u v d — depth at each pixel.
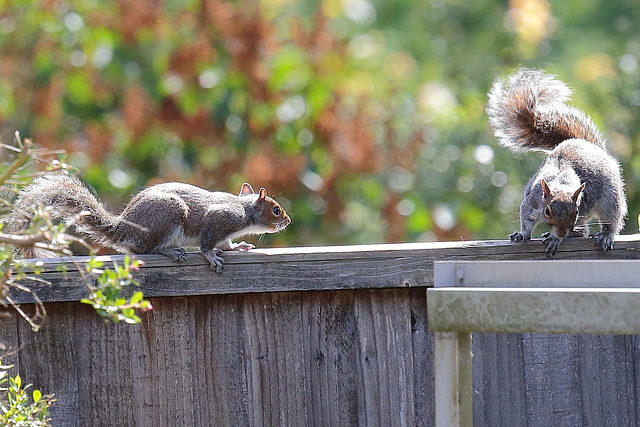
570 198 7.87
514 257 6.27
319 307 6.05
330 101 13.92
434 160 15.45
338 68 14.59
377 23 21.00
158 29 13.79
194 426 5.97
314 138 13.73
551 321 4.35
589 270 4.72
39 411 5.21
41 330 5.85
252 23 13.65
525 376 6.04
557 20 20.45
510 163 15.71
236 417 6.00
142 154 13.82
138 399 5.93
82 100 14.09
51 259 5.88
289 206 13.21
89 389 5.89
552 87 9.54
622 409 6.06
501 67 20.03
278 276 5.98
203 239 7.25
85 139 13.83
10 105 13.95
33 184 6.96
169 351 5.96
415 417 6.04
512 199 15.34
